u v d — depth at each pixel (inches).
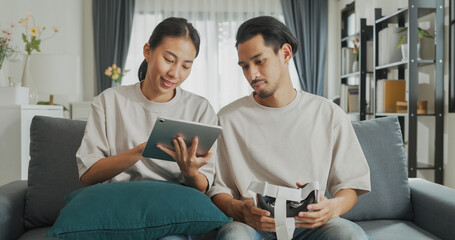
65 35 188.5
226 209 48.5
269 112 54.2
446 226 52.8
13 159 100.3
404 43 148.9
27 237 52.2
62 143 58.0
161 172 52.8
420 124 143.1
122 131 52.6
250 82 51.5
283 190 42.2
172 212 41.6
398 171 61.2
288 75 54.2
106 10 215.9
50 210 56.0
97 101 53.7
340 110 55.6
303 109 54.6
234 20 226.2
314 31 224.7
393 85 147.3
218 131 44.6
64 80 126.6
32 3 153.9
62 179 56.7
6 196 53.2
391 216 60.2
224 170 54.7
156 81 50.1
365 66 170.9
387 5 169.0
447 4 129.6
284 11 223.1
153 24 220.7
